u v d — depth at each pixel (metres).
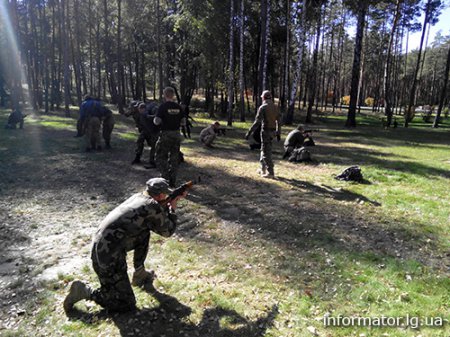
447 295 3.64
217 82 30.25
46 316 3.37
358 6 23.33
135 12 33.16
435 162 10.87
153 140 9.09
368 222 5.67
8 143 12.77
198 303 3.54
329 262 4.37
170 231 3.50
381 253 4.62
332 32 40.66
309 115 28.89
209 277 4.07
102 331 3.14
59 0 26.97
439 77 70.94
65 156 10.77
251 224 5.62
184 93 33.72
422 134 21.02
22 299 3.65
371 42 50.31
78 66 32.28
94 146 11.76
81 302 3.57
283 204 6.54
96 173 8.82
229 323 3.24
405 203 6.62
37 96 30.55
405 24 35.78
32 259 4.48
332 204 6.55
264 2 22.75
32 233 5.27
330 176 8.75
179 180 8.21
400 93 69.88
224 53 27.94
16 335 3.11
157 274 4.13
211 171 9.19
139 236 3.40
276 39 30.77
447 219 5.80
